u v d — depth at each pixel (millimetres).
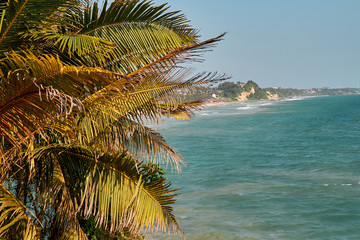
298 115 126062
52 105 4676
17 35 5883
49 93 4402
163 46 7094
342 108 161750
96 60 7055
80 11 7039
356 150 44312
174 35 7211
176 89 6547
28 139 5844
